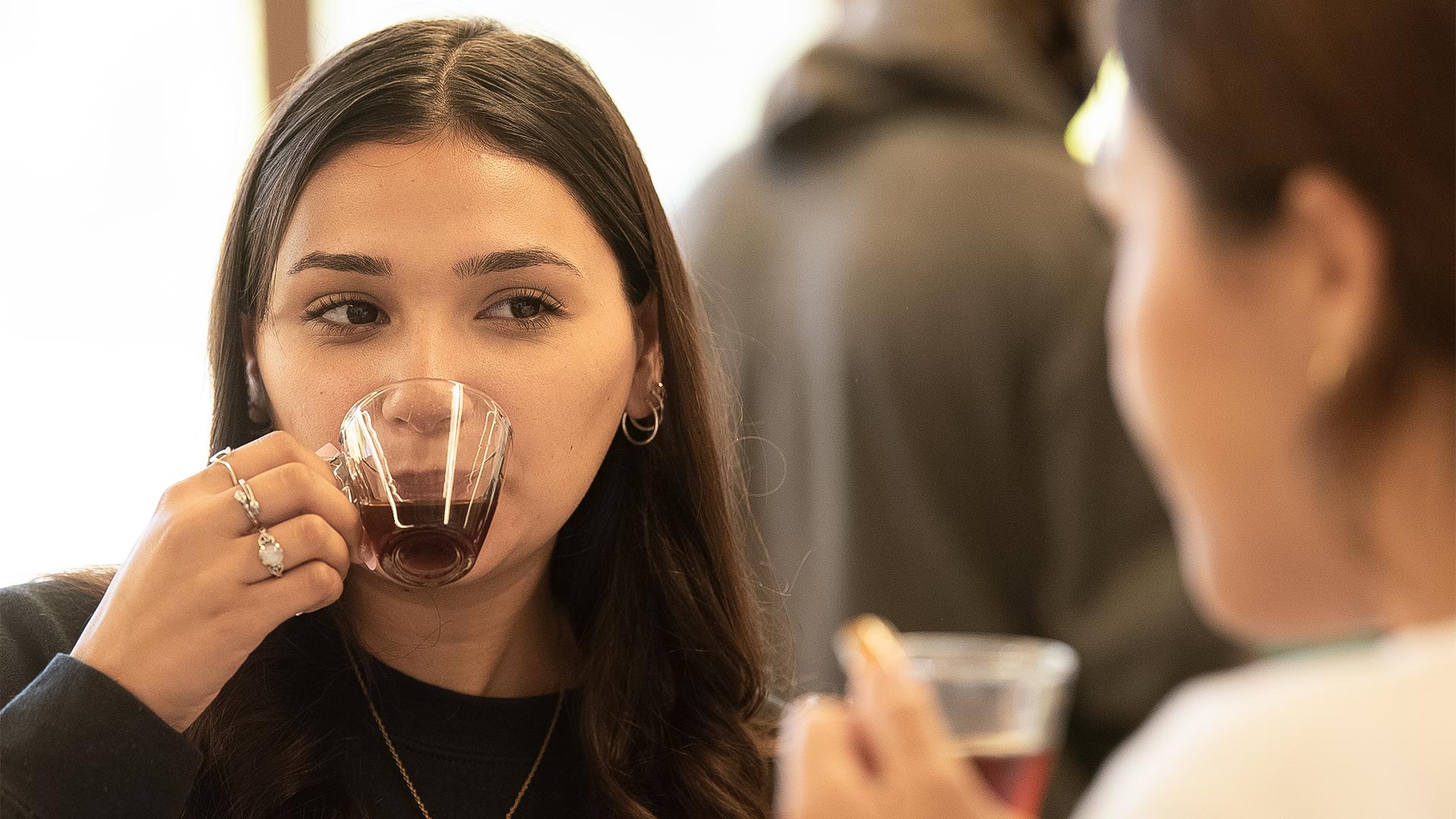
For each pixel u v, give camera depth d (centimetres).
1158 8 78
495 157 136
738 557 167
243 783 134
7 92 311
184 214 321
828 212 241
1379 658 72
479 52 142
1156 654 223
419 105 135
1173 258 80
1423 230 68
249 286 143
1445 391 70
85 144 315
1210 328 79
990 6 252
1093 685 227
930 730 82
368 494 124
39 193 314
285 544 120
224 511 121
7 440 312
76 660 117
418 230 132
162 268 320
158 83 318
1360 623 80
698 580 163
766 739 167
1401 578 73
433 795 142
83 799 112
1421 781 65
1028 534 232
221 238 147
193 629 118
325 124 135
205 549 120
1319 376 74
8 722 114
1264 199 74
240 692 139
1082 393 227
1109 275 230
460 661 146
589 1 351
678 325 157
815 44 251
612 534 162
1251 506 79
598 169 145
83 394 316
